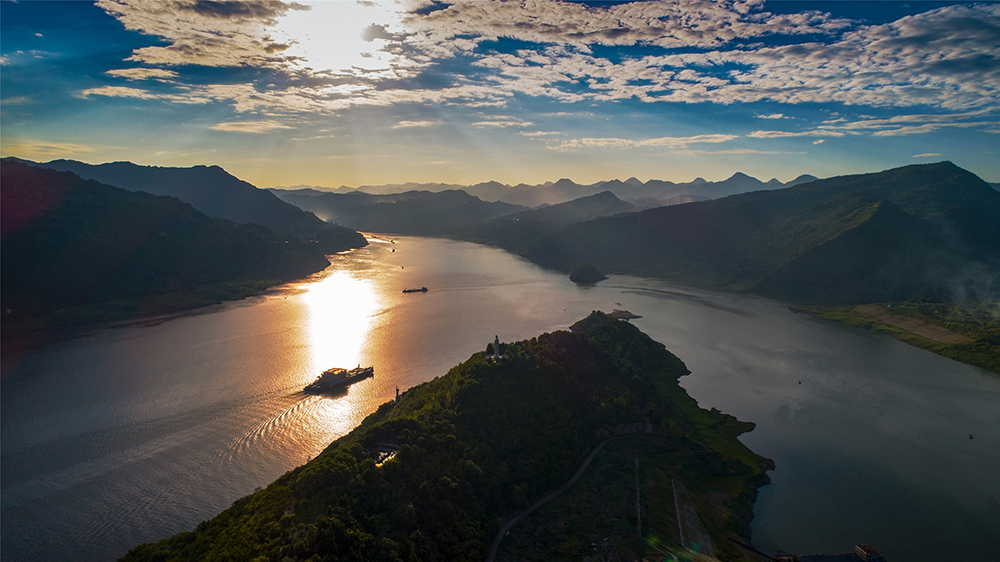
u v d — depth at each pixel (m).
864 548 100.75
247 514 88.25
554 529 99.38
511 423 123.94
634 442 139.12
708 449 139.88
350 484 86.88
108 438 138.75
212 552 79.56
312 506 83.12
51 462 126.94
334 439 141.12
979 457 141.50
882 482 129.38
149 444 136.25
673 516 109.69
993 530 111.38
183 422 148.62
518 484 109.19
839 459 140.12
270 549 74.56
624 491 113.75
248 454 132.75
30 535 102.75
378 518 82.69
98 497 114.19
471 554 85.38
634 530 100.19
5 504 111.44
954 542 107.44
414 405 129.88
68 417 150.38
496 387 132.25
